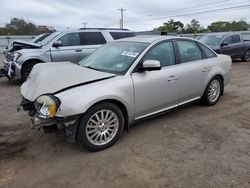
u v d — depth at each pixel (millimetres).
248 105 6012
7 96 7121
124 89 4020
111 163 3588
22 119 5250
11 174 3371
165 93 4652
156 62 4113
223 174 3297
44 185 3148
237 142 4156
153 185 3109
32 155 3840
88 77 3943
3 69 8914
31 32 48812
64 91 3639
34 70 4668
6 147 4082
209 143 4125
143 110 4391
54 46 8766
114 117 4008
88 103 3621
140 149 3951
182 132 4527
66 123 3535
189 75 5062
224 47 13586
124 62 4391
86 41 9289
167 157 3715
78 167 3506
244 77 9555
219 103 6137
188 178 3227
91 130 3807
